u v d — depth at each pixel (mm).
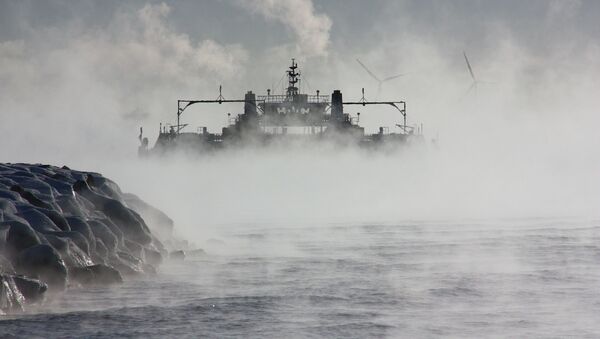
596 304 64688
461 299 67125
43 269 68438
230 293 70188
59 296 67938
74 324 58125
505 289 71438
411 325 58062
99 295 68812
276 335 55344
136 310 62844
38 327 57188
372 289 71812
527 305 64562
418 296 68500
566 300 66312
